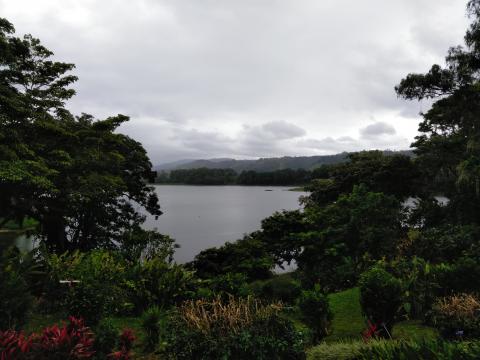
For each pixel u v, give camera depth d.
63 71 21.52
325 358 4.54
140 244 19.14
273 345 4.52
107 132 23.94
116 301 7.79
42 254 9.23
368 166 30.16
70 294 6.64
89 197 21.55
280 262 17.67
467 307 6.29
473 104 23.42
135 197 30.55
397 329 6.64
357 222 17.45
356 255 16.41
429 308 7.19
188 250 35.81
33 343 3.91
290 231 18.11
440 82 23.52
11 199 20.36
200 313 5.21
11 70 18.42
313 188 32.62
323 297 6.72
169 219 64.06
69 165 20.22
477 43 21.61
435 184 27.75
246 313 4.93
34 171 17.61
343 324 7.64
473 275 7.47
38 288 7.95
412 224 22.09
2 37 17.44
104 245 24.88
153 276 9.09
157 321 6.14
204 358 4.41
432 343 3.48
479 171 17.91
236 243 17.28
